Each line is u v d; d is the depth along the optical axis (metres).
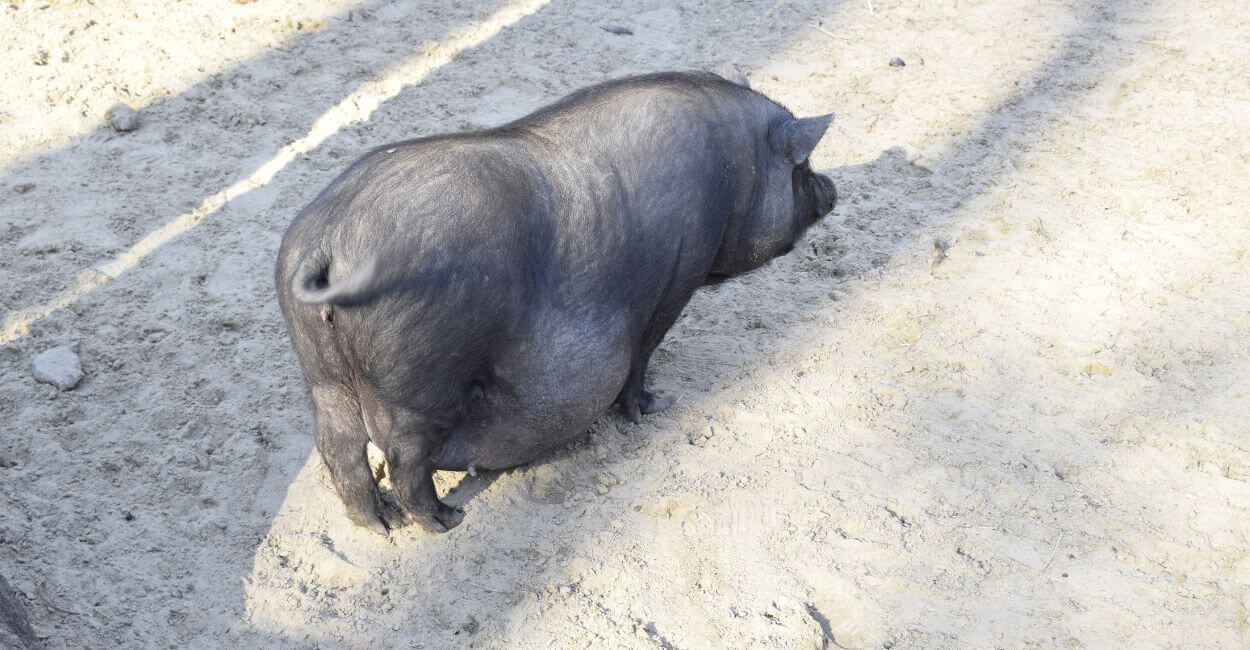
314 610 4.37
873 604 4.43
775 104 5.16
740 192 4.83
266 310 5.87
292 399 5.34
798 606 4.39
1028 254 6.41
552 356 4.29
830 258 6.43
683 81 4.77
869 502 4.88
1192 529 4.74
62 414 5.19
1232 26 8.56
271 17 8.43
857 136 7.45
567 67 8.00
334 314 3.82
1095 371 5.59
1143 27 8.61
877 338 5.84
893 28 8.70
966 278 6.25
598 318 4.37
